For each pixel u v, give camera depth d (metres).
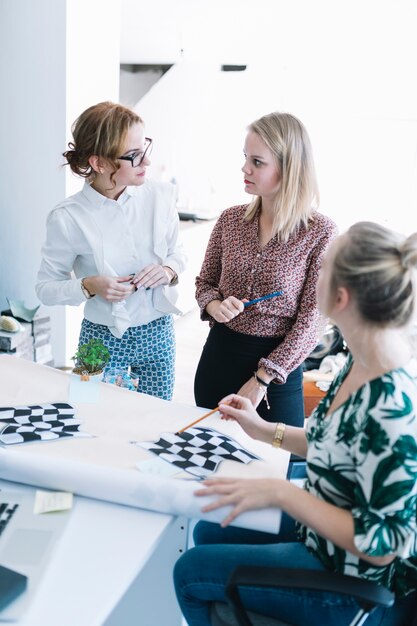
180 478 1.21
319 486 1.09
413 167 6.19
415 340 1.06
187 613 1.24
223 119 6.42
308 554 1.15
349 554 1.07
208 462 1.29
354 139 6.24
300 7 3.97
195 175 6.64
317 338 1.81
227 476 1.24
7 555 1.00
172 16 4.37
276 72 6.14
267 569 1.04
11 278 3.55
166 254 2.04
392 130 6.14
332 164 6.34
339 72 5.97
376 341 1.03
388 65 5.64
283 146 1.63
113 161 1.75
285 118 1.66
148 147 1.84
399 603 1.11
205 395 1.95
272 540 1.36
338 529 1.02
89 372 1.66
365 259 1.00
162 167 6.68
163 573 1.48
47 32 3.09
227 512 1.10
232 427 1.48
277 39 4.99
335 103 6.17
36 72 3.17
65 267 1.98
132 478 1.15
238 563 1.15
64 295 1.89
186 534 1.44
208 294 1.92
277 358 1.76
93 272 1.98
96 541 1.06
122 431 1.42
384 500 0.96
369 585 1.01
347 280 1.01
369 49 5.12
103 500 1.17
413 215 6.31
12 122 3.29
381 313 1.00
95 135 1.73
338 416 1.06
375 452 0.97
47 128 3.24
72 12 3.08
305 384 3.00
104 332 2.01
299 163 1.66
